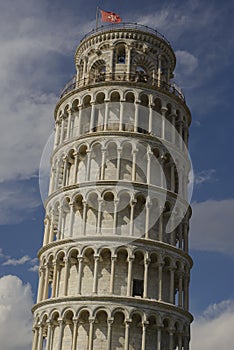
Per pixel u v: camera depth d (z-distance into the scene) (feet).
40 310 196.34
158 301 187.83
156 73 238.68
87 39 245.86
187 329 197.98
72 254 197.67
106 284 191.21
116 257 192.13
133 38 239.50
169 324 189.06
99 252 192.95
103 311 184.34
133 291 192.13
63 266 200.85
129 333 182.29
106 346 180.45
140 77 234.38
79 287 189.47
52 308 190.70
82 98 223.51
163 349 187.93
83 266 194.70
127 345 179.22
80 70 248.73
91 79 234.79
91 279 192.95
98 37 241.76
